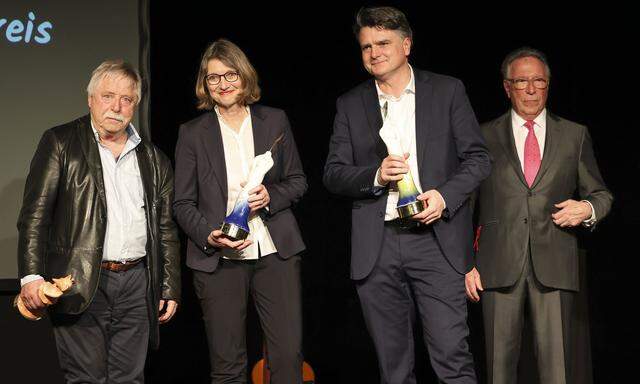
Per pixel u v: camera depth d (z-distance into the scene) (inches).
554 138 143.8
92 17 159.2
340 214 190.5
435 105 131.1
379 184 127.4
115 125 126.0
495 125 146.7
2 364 151.6
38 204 124.0
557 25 185.8
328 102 189.8
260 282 133.3
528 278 141.8
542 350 141.5
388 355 132.3
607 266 185.2
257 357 176.4
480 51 187.6
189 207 132.0
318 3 188.9
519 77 143.6
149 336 132.1
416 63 188.2
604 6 184.4
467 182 127.3
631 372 183.3
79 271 123.7
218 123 134.7
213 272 131.5
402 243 129.9
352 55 189.2
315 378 188.5
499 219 143.0
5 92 156.5
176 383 188.1
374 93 134.4
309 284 190.9
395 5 188.4
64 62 158.2
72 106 158.2
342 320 190.7
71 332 126.3
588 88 185.3
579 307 149.4
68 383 127.7
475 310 185.6
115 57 159.3
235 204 126.8
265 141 134.3
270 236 132.9
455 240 129.3
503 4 187.0
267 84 188.9
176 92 187.8
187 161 133.7
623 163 184.5
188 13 187.5
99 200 125.6
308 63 189.3
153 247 130.4
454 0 187.6
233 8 188.1
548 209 141.8
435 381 184.4
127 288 128.6
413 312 135.4
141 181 131.2
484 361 183.5
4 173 155.6
